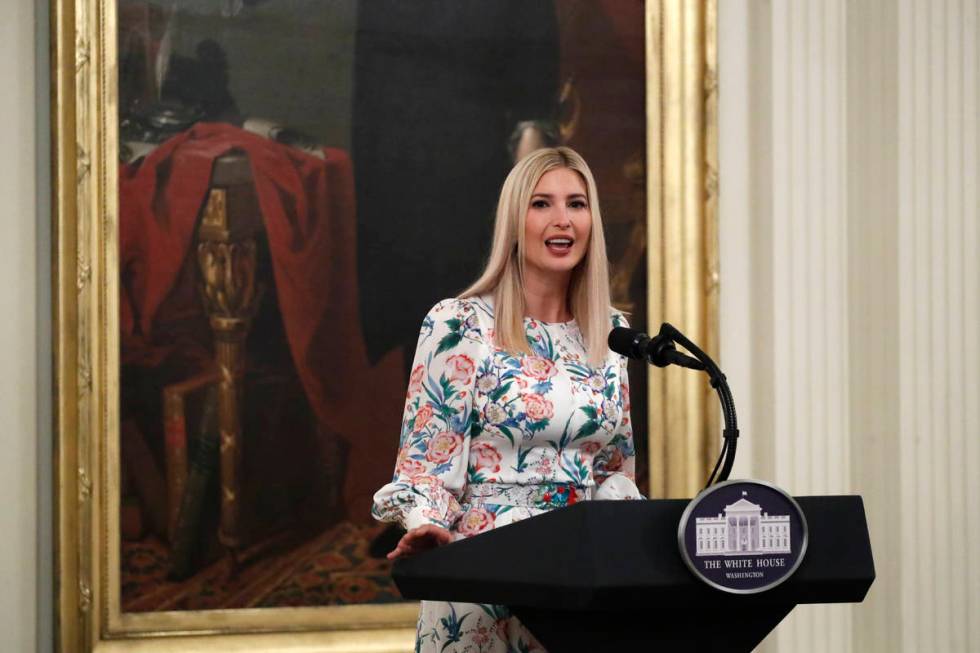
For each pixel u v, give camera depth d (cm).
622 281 593
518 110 588
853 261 613
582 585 225
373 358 566
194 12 550
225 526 543
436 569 256
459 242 579
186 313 544
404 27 577
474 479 329
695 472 590
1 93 522
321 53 566
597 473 354
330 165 565
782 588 239
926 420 593
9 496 515
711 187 596
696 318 595
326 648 543
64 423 517
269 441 551
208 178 549
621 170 596
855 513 246
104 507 525
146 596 531
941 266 598
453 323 333
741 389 605
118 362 531
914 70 599
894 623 589
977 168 602
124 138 538
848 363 610
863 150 611
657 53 599
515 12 590
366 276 567
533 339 341
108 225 530
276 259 556
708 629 250
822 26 613
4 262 520
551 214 338
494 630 311
